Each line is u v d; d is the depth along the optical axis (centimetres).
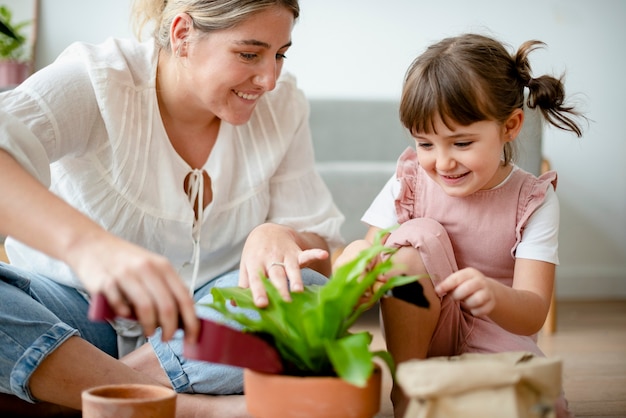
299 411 99
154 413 106
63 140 143
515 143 165
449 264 141
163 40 152
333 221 174
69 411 158
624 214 408
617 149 405
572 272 406
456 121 140
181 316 99
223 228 165
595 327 310
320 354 105
